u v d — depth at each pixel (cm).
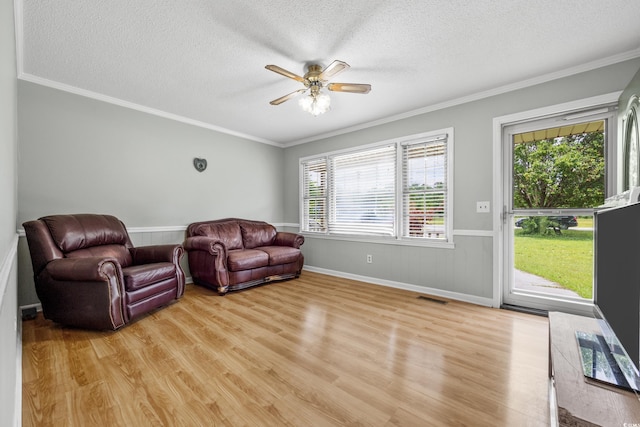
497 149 288
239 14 182
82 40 208
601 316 139
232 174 441
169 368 173
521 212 286
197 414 135
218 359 184
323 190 460
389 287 366
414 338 216
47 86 273
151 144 349
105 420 130
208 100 321
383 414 135
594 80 238
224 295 329
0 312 72
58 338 214
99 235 274
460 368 175
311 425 128
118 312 224
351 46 216
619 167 216
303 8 176
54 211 279
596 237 146
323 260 453
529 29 195
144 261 299
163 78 268
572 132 259
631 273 97
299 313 269
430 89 289
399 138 363
